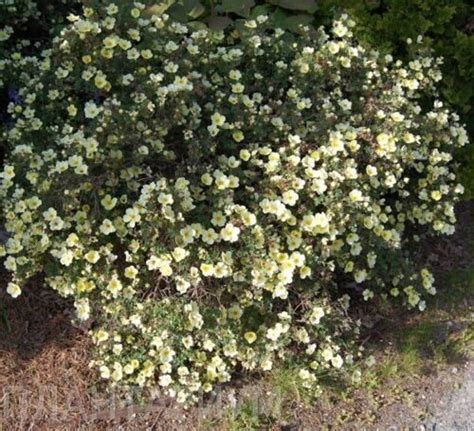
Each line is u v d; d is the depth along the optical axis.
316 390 1.39
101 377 1.41
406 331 1.56
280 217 1.31
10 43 1.75
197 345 1.36
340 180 1.37
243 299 1.34
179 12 1.76
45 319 1.49
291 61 1.59
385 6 1.83
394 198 1.62
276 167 1.37
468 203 1.88
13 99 1.61
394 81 1.62
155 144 1.36
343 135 1.44
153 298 1.34
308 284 1.38
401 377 1.48
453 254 1.75
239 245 1.35
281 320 1.34
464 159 1.75
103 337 1.34
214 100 1.49
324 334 1.38
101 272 1.32
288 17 1.83
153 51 1.51
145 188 1.27
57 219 1.27
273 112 1.50
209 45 1.56
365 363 1.48
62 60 1.50
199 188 1.35
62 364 1.42
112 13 1.51
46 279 1.36
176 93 1.37
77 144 1.33
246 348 1.35
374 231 1.41
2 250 1.31
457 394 1.47
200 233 1.29
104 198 1.31
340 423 1.39
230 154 1.46
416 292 1.48
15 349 1.44
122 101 1.44
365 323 1.56
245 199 1.39
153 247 1.29
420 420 1.41
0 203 1.40
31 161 1.35
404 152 1.47
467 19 1.85
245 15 1.80
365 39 1.76
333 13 1.78
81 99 1.54
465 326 1.60
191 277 1.29
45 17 1.80
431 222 1.60
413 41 1.73
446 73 1.78
